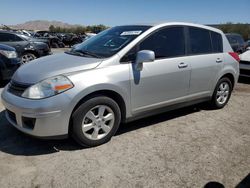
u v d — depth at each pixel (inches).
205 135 157.2
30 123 124.4
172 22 167.0
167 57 159.0
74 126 127.6
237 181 112.3
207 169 120.3
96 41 164.6
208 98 194.7
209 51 187.5
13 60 258.4
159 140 147.6
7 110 136.2
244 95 257.9
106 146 138.0
